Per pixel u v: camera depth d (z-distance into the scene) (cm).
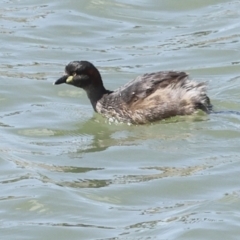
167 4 2430
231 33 2258
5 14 2392
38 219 1426
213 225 1380
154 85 1786
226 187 1505
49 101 1922
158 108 1764
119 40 2250
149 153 1639
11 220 1427
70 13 2392
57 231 1389
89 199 1477
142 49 2195
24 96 1944
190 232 1362
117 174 1562
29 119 1823
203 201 1463
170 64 2100
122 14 2394
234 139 1680
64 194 1488
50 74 2055
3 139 1722
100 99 1830
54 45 2225
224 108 1817
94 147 1680
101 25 2333
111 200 1475
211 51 2159
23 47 2214
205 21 2333
